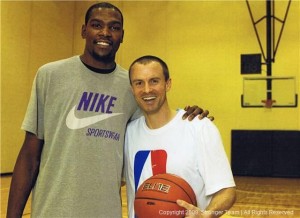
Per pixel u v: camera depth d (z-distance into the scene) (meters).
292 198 5.13
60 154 1.83
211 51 8.53
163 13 8.91
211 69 8.50
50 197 1.79
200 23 8.65
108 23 1.91
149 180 1.79
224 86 8.38
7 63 7.18
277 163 7.78
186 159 1.82
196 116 1.91
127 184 2.02
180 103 8.64
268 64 8.10
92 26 1.92
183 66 8.69
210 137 1.82
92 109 1.89
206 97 8.48
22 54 7.61
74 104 1.86
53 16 8.66
